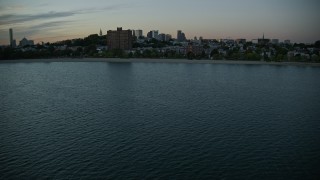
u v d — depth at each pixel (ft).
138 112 333.42
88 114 326.65
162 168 196.44
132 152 220.43
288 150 225.97
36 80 610.24
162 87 516.73
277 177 187.01
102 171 192.65
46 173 190.39
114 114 325.62
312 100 409.08
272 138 250.78
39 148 228.63
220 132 263.90
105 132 264.11
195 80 614.75
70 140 245.04
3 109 353.10
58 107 361.92
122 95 437.99
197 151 222.28
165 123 289.94
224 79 632.79
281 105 375.66
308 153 220.84
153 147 229.45
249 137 252.21
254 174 190.08
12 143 239.30
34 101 398.42
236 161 206.69
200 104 376.27
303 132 266.77
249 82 587.68
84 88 504.84
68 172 191.52
